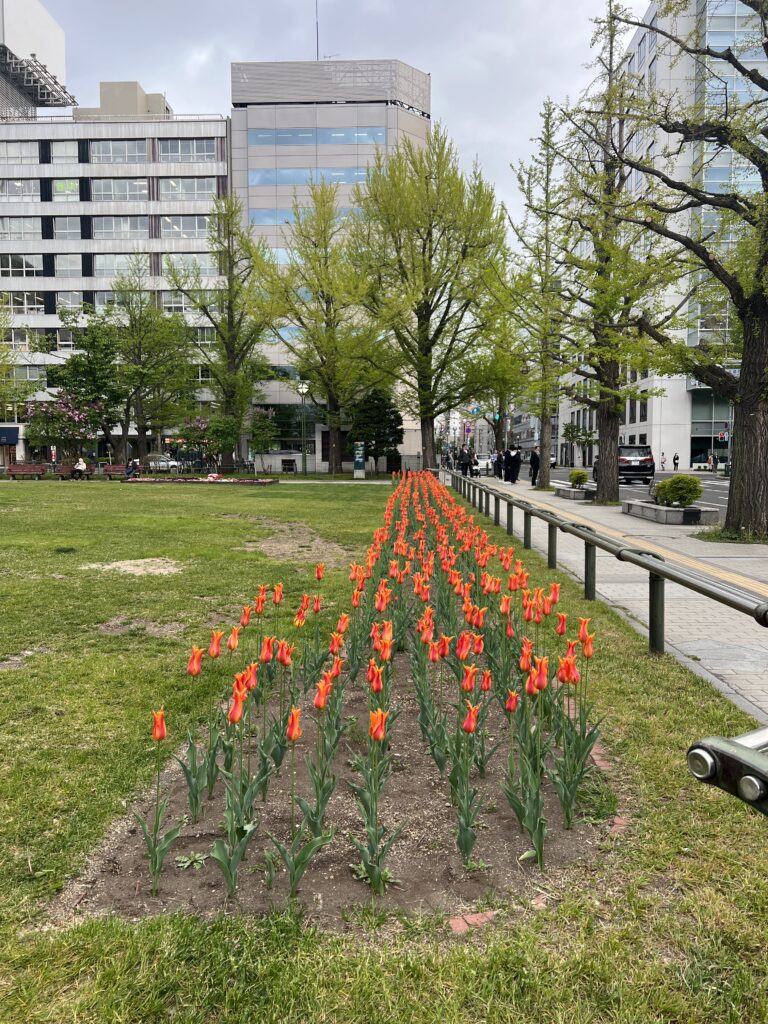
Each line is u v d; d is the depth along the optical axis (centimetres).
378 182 2975
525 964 204
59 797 306
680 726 390
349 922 225
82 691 445
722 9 2961
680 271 1434
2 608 668
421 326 3080
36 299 5512
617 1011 188
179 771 336
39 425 3916
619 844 270
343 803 304
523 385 2645
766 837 274
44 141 5412
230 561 966
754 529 1217
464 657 315
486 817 293
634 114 1177
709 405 4938
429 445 3206
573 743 306
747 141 1100
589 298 1766
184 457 4769
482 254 2888
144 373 4266
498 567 904
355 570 464
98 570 882
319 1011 187
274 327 3606
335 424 3981
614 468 1994
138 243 5431
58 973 200
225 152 5325
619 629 609
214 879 248
